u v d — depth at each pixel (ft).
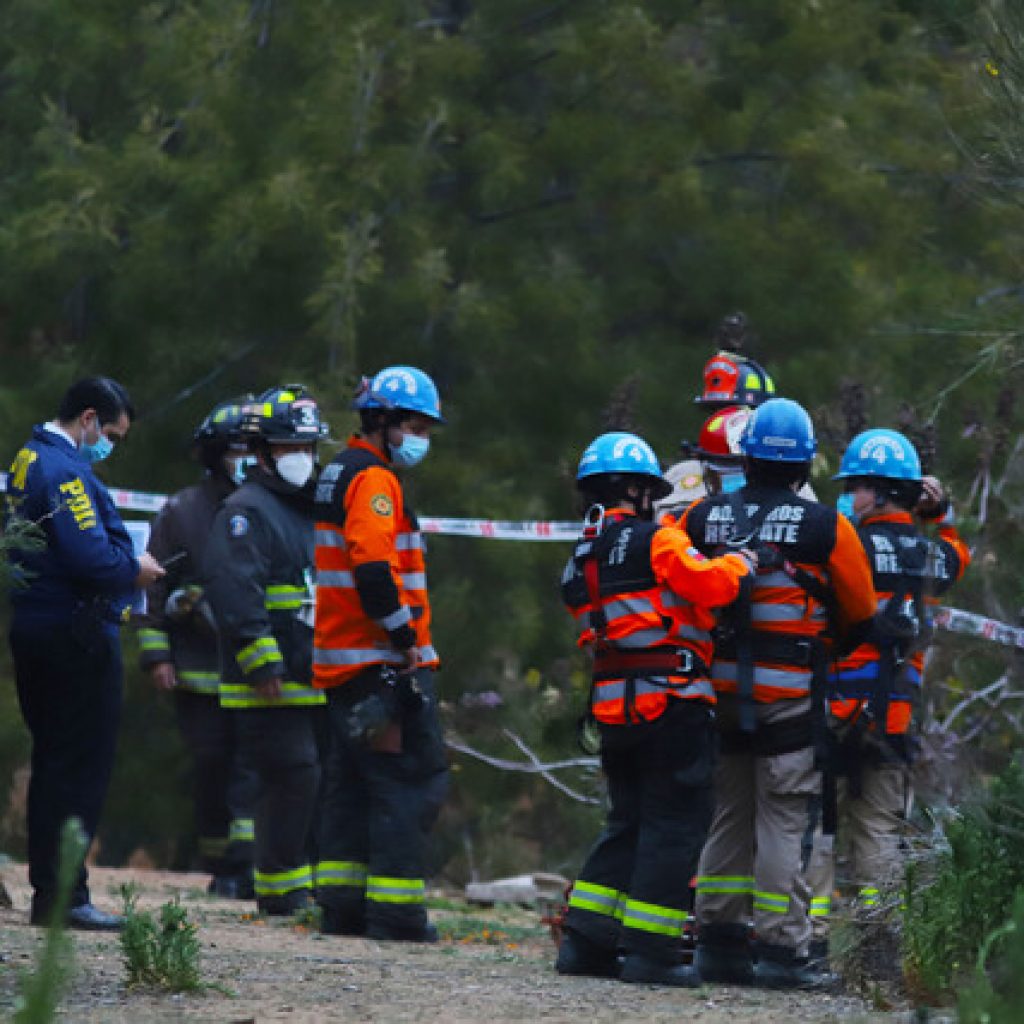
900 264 190.49
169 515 120.88
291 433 104.73
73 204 171.94
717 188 189.88
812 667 79.20
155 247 173.78
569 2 191.31
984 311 150.20
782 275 183.73
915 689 93.86
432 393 92.43
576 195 190.80
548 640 175.11
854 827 90.74
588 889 79.10
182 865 177.78
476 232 188.75
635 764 78.64
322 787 112.57
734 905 81.35
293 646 104.47
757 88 192.24
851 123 193.98
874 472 91.86
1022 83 80.28
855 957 75.72
